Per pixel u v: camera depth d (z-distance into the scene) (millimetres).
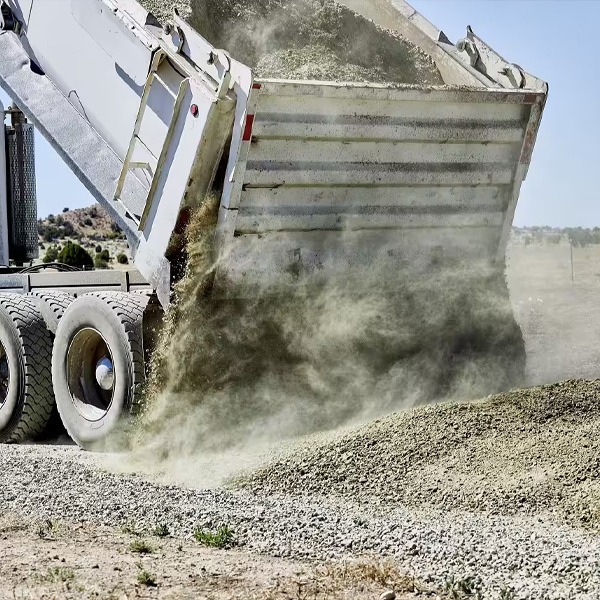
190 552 4898
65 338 8320
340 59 8766
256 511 5574
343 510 5773
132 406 7691
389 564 4656
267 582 4414
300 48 8836
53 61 8703
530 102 8289
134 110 7832
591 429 6621
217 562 4715
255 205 7336
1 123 10273
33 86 8898
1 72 9109
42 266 10102
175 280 7480
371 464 6488
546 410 7008
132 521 5418
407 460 6477
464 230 8484
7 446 8281
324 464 6543
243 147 7035
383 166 7797
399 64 9000
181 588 4324
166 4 8500
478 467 6289
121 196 7973
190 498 5902
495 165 8383
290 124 7195
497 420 6879
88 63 8305
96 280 8820
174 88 7414
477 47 8789
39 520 5426
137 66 7746
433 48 9094
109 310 7832
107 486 6148
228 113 7086
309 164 7445
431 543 5012
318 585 4379
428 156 8000
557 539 5156
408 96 7609
